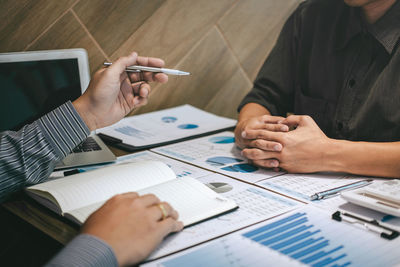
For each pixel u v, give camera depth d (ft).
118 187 2.22
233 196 2.24
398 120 3.03
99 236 1.55
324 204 2.11
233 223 1.90
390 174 2.47
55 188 2.18
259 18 4.99
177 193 2.14
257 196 2.23
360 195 2.05
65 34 3.72
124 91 2.74
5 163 2.29
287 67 3.93
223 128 3.76
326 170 2.55
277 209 2.06
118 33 4.00
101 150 3.12
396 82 3.00
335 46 3.51
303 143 2.58
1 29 3.43
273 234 1.79
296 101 3.94
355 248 1.67
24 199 2.36
